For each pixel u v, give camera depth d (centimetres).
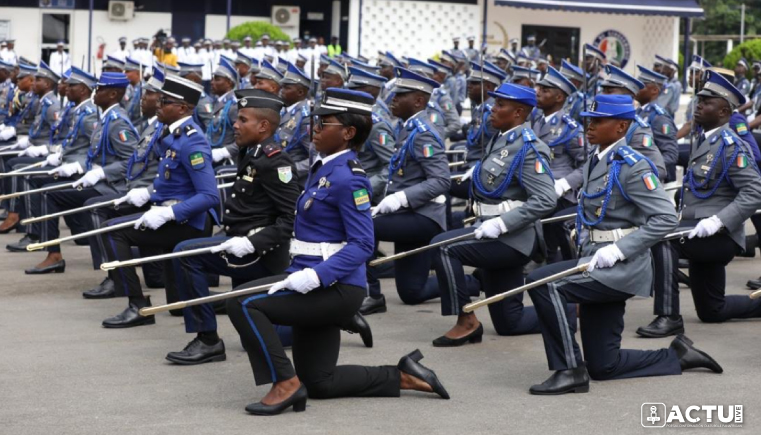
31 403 603
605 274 614
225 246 653
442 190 822
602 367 646
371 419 570
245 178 660
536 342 758
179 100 769
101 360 705
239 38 3016
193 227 781
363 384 609
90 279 1016
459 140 1633
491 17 3550
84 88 1091
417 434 545
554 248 988
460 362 702
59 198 1023
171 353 696
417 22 3434
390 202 818
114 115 987
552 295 616
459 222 1125
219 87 1263
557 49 3650
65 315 854
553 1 3294
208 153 768
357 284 574
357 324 736
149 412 585
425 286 877
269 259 671
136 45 2725
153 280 970
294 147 1039
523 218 709
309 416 575
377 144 888
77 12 3350
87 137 1077
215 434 544
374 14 3394
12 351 729
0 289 963
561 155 986
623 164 623
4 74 1631
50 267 1045
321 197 568
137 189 827
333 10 3488
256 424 561
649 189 612
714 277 804
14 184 1262
